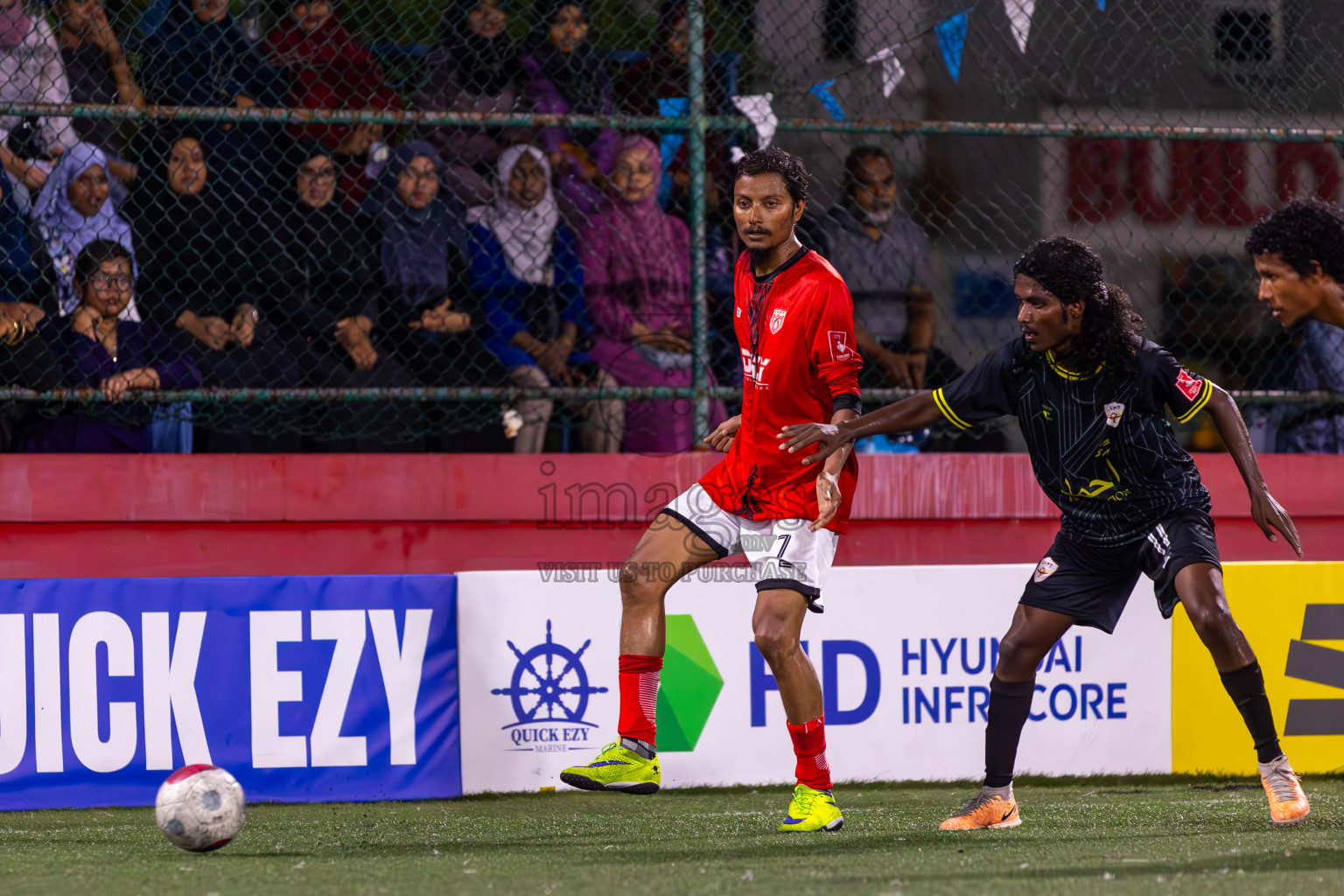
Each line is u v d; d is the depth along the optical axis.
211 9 16.94
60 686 13.63
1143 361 11.25
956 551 17.17
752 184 11.20
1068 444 11.41
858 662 14.71
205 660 13.88
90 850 11.05
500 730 14.29
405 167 16.94
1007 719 11.91
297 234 16.69
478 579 14.38
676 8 18.06
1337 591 15.09
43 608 13.65
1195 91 19.48
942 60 19.78
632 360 17.45
